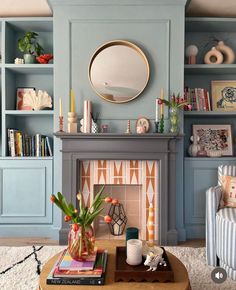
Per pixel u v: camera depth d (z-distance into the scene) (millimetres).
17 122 3268
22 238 2943
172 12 2850
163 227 2768
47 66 2977
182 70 2861
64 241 2766
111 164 2865
